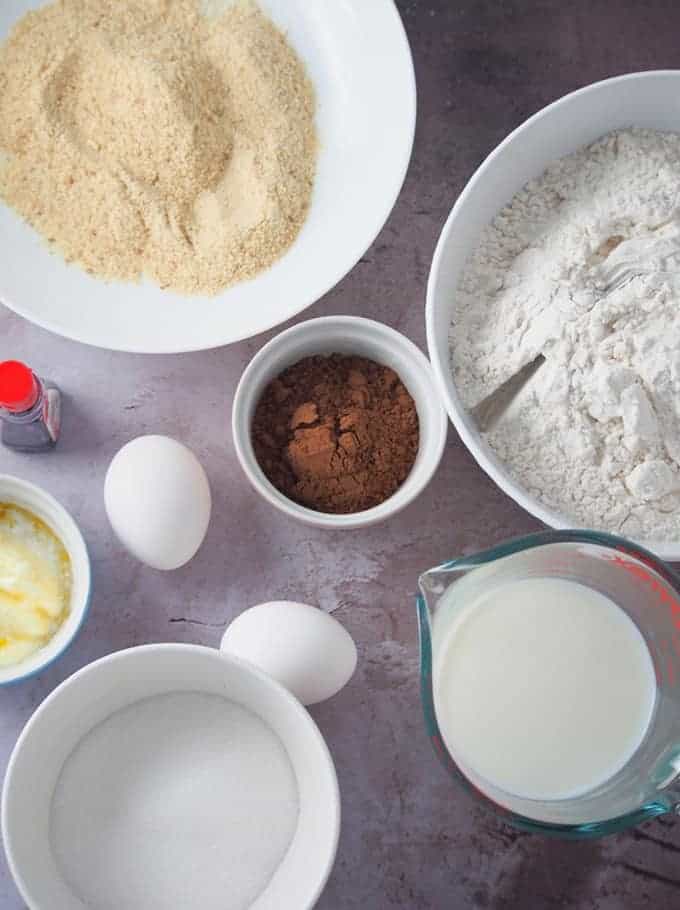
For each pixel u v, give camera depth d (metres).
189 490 0.40
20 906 0.40
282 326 0.45
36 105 0.42
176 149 0.42
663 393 0.37
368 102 0.43
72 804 0.39
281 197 0.42
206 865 0.38
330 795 0.34
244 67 0.43
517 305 0.39
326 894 0.41
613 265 0.39
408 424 0.42
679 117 0.41
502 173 0.40
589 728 0.36
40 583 0.42
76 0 0.43
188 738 0.40
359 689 0.42
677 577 0.34
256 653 0.38
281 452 0.42
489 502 0.44
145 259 0.42
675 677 0.37
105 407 0.44
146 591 0.42
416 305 0.45
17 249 0.42
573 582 0.37
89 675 0.36
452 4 0.46
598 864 0.41
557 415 0.38
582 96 0.39
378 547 0.43
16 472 0.43
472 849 0.41
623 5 0.47
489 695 0.36
